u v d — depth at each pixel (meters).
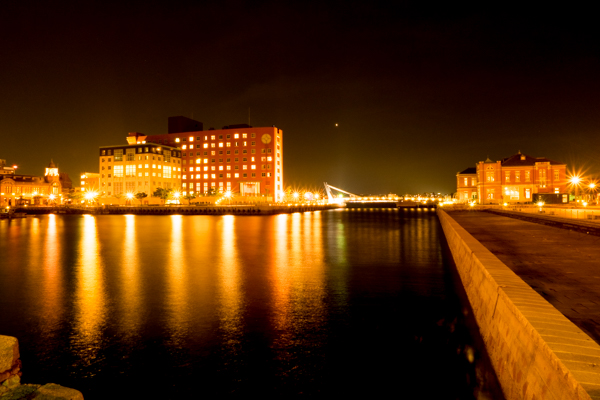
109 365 9.30
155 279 19.30
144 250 31.62
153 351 10.09
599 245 16.50
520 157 95.19
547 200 83.19
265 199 139.62
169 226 64.31
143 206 120.69
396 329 11.47
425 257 26.69
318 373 8.78
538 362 4.89
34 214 116.69
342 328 11.70
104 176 139.25
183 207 113.75
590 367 3.97
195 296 15.75
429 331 11.20
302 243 36.78
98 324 12.27
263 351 10.04
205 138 146.25
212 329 11.73
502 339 7.05
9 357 5.44
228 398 7.80
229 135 143.62
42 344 10.64
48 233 50.50
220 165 144.50
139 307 14.16
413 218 92.94
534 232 22.78
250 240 39.97
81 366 9.27
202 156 146.38
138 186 134.75
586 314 6.68
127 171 136.25
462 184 108.25
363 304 14.34
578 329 5.09
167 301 14.99
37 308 14.11
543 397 4.57
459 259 19.03
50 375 8.84
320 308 13.89
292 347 10.27
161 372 8.91
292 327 11.85
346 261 25.00
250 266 23.19
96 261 25.50
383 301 14.73
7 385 5.38
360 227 60.47
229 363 9.34
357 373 8.71
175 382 8.45
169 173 142.38
